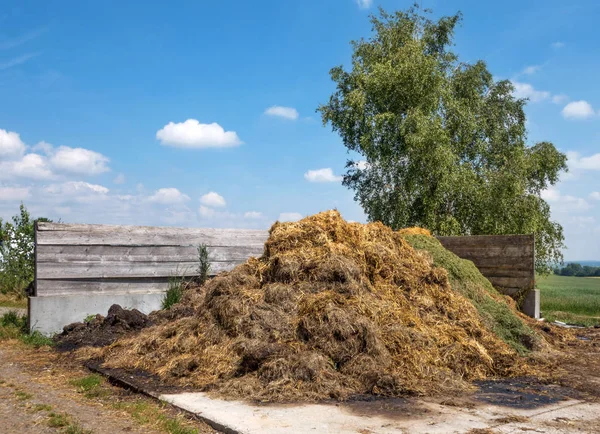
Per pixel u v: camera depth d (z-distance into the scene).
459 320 8.07
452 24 26.80
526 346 8.47
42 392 5.99
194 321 7.74
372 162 24.30
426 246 10.70
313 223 8.70
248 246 12.69
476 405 5.55
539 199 24.80
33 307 9.74
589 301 19.03
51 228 10.03
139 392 6.03
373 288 7.92
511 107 26.42
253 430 4.60
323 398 5.65
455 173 22.11
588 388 6.38
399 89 23.39
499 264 12.84
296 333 6.78
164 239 11.45
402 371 6.38
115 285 10.84
